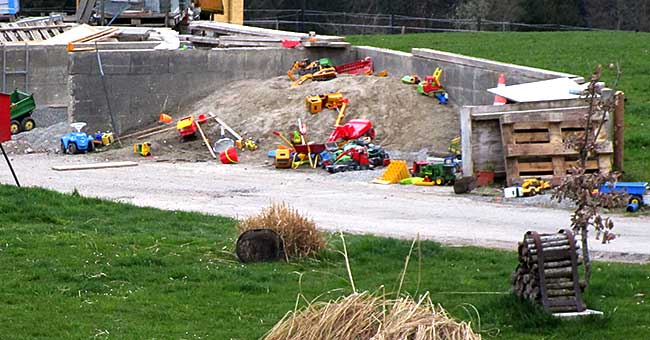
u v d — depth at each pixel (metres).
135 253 23.20
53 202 29.69
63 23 70.75
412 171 38.06
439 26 109.69
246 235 22.84
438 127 42.38
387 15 99.31
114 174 39.41
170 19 76.31
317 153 40.75
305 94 45.94
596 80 18.62
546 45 65.81
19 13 90.25
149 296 20.05
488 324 17.77
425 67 46.16
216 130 45.03
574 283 18.19
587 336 17.12
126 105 47.66
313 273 21.84
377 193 34.59
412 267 22.33
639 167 36.69
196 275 21.52
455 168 36.56
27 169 40.75
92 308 19.19
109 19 75.69
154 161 42.84
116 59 47.38
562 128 34.75
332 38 52.03
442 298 19.33
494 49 64.31
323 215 30.20
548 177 34.12
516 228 27.92
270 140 43.66
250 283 20.81
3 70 52.34
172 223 27.64
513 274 19.03
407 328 10.63
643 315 18.22
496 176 35.28
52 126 48.09
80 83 47.09
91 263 22.39
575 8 102.88
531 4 99.62
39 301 19.56
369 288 20.11
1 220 27.11
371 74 49.75
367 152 39.62
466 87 43.34
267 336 11.70
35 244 24.03
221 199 33.59
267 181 37.50
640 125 43.00
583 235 18.59
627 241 25.72
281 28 100.94
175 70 48.22
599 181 18.52
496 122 35.16
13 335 17.44
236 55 49.16
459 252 23.69
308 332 11.22
